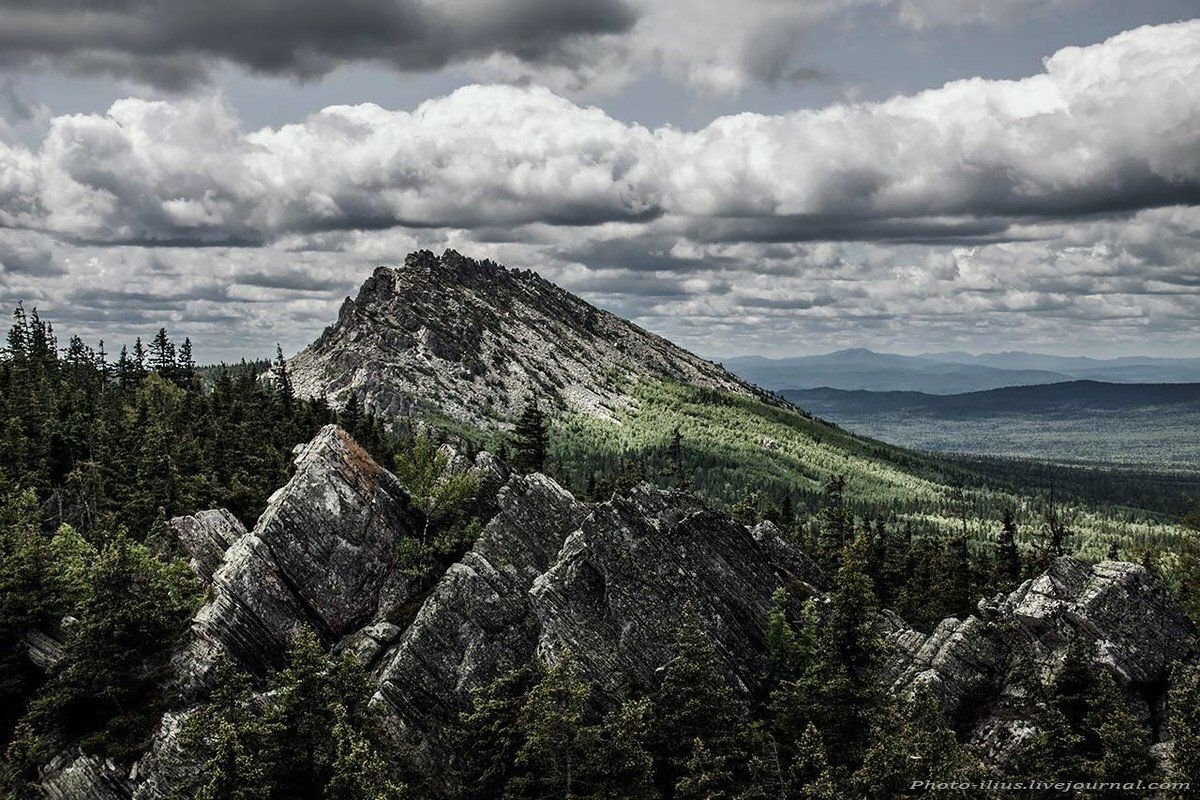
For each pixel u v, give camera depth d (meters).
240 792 44.75
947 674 57.59
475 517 71.06
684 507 71.25
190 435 116.44
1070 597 59.50
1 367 138.88
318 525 65.56
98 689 54.50
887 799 42.78
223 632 60.12
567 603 60.12
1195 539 82.44
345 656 50.31
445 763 54.50
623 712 49.06
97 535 83.19
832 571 107.50
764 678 60.00
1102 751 47.66
